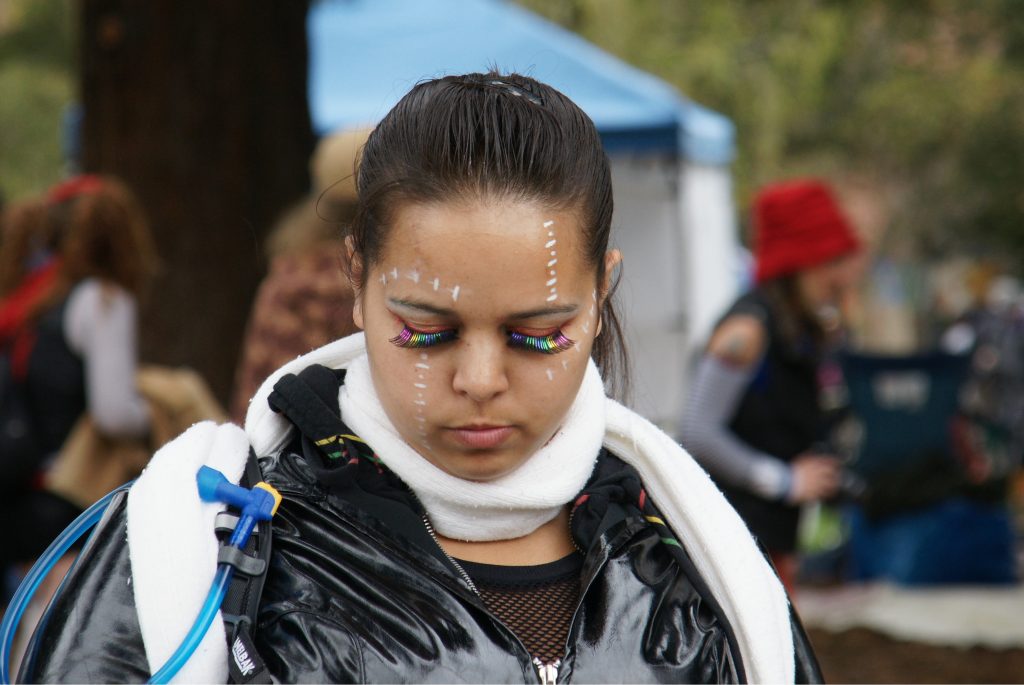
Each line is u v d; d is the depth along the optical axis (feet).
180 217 20.90
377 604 5.85
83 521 6.23
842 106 81.15
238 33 21.09
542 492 6.21
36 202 15.17
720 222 40.63
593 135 6.13
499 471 6.05
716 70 65.31
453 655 5.77
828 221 15.39
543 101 6.03
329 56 33.32
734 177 69.15
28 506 14.32
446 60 33.30
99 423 14.51
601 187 6.06
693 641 6.40
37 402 14.43
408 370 5.84
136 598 5.64
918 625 25.29
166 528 5.75
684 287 36.11
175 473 5.97
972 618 25.80
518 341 5.80
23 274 14.83
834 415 16.51
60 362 14.44
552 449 6.37
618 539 6.52
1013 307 45.11
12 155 75.20
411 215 5.69
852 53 77.66
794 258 15.30
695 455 15.39
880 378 28.84
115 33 20.98
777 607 6.80
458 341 5.79
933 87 77.25
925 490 28.55
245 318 21.22
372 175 5.98
